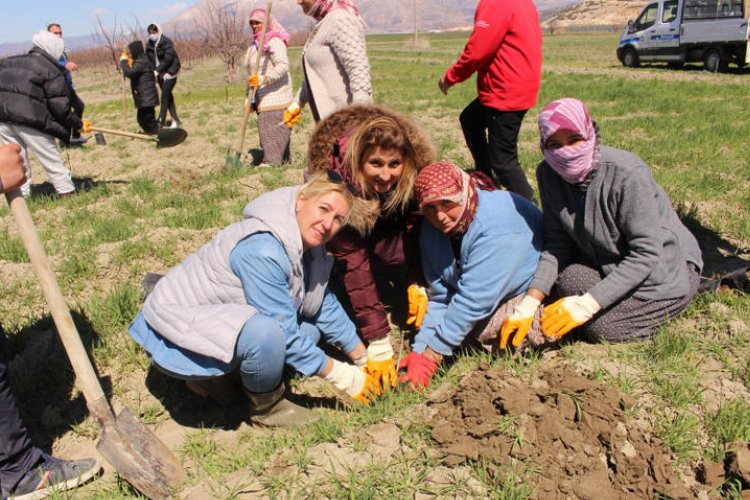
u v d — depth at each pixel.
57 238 5.43
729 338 3.31
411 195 3.10
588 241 3.18
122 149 9.83
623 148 7.45
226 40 22.84
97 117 14.73
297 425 3.02
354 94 4.38
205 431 3.12
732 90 13.59
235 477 2.73
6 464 2.67
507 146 4.93
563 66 23.55
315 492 2.57
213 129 11.47
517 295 3.32
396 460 2.69
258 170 7.43
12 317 4.13
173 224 5.54
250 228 2.78
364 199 3.01
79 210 6.23
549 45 42.81
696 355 3.21
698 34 19.28
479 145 5.43
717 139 7.83
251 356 2.74
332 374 2.97
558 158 2.91
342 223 2.78
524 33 4.63
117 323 3.99
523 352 3.28
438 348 3.19
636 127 9.17
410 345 3.68
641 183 2.92
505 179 5.05
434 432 2.72
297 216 2.79
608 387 2.78
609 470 2.52
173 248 5.04
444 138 8.62
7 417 2.61
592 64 24.61
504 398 2.71
